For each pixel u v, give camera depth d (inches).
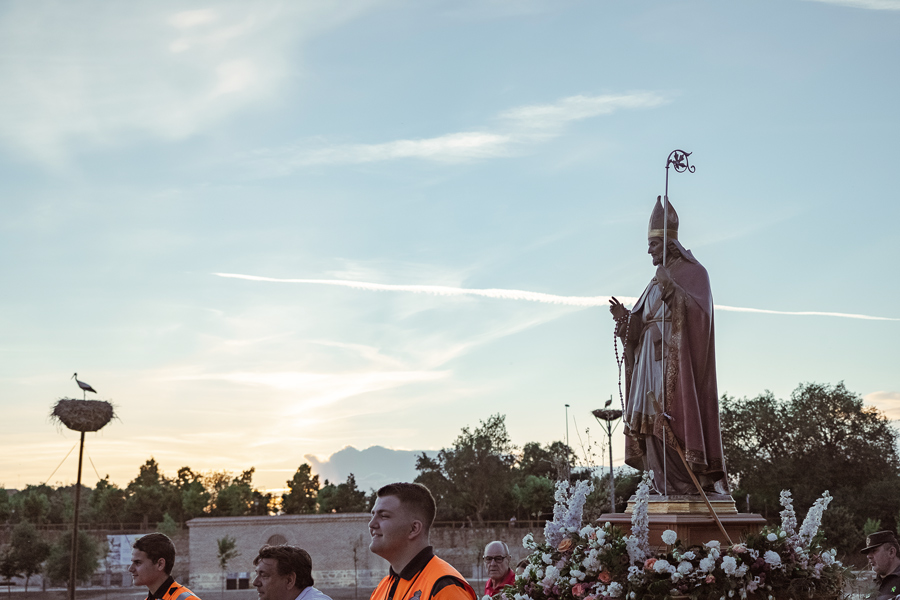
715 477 404.8
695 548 339.6
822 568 339.6
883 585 336.5
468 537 2588.6
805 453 2326.5
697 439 392.5
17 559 2506.2
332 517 2304.4
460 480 2942.9
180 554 2674.7
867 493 2191.2
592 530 338.3
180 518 3412.9
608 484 1123.9
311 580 290.5
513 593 356.8
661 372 417.7
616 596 323.9
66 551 2361.0
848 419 2363.4
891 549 337.4
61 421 1336.1
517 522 2714.1
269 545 293.6
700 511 378.6
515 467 3127.5
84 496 3750.0
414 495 198.1
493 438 2997.0
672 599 321.4
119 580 2508.6
